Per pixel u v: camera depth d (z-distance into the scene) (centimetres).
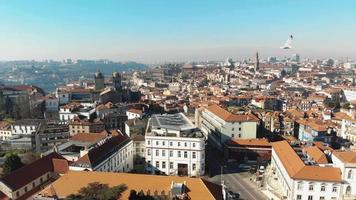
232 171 14538
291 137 18662
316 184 10625
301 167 11056
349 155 10925
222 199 8956
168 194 8394
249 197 11750
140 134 16325
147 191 8488
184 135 14150
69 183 8975
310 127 18450
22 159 14300
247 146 15762
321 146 14662
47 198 8150
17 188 9781
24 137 18288
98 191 8550
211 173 14212
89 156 11212
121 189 8625
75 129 19438
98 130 19650
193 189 8531
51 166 11519
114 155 12688
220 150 17450
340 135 19275
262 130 19925
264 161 15338
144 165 14862
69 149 14425
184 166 14000
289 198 11044
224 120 17238
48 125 19050
